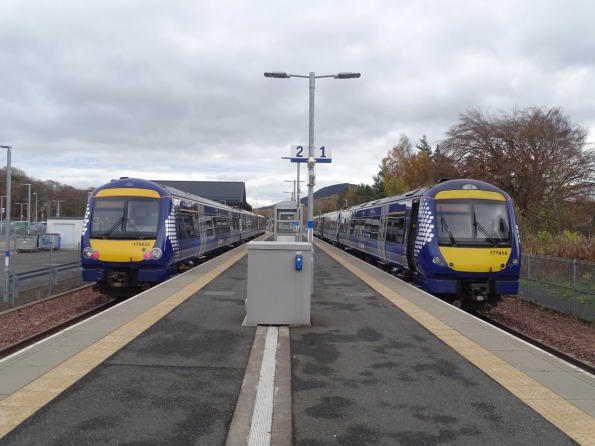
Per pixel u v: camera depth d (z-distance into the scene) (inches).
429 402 189.8
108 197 538.6
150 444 152.6
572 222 940.6
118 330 295.3
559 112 1133.7
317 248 1238.9
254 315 315.3
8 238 573.9
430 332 304.0
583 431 164.9
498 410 182.1
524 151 1126.4
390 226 675.4
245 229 1599.4
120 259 516.1
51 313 529.0
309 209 563.2
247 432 162.2
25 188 3093.0
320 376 219.8
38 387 197.6
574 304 495.2
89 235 523.8
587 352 365.1
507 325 473.4
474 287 458.3
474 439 158.7
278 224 989.8
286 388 203.6
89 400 185.6
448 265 458.6
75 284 718.5
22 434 156.9
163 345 264.2
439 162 1282.0
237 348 261.4
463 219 474.6
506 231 472.4
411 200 571.2
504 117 1189.7
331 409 182.4
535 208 999.6
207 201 909.8
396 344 275.1
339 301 415.2
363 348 266.7
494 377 219.1
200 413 176.6
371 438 159.2
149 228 529.7
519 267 467.2
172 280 529.7
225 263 743.7
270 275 316.2
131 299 404.8
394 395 197.0
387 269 750.5
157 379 210.7
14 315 520.4
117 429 162.1
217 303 390.0
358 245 965.2
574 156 1089.4
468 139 1194.0
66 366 224.7
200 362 235.6
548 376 220.8
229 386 204.4
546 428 167.0
